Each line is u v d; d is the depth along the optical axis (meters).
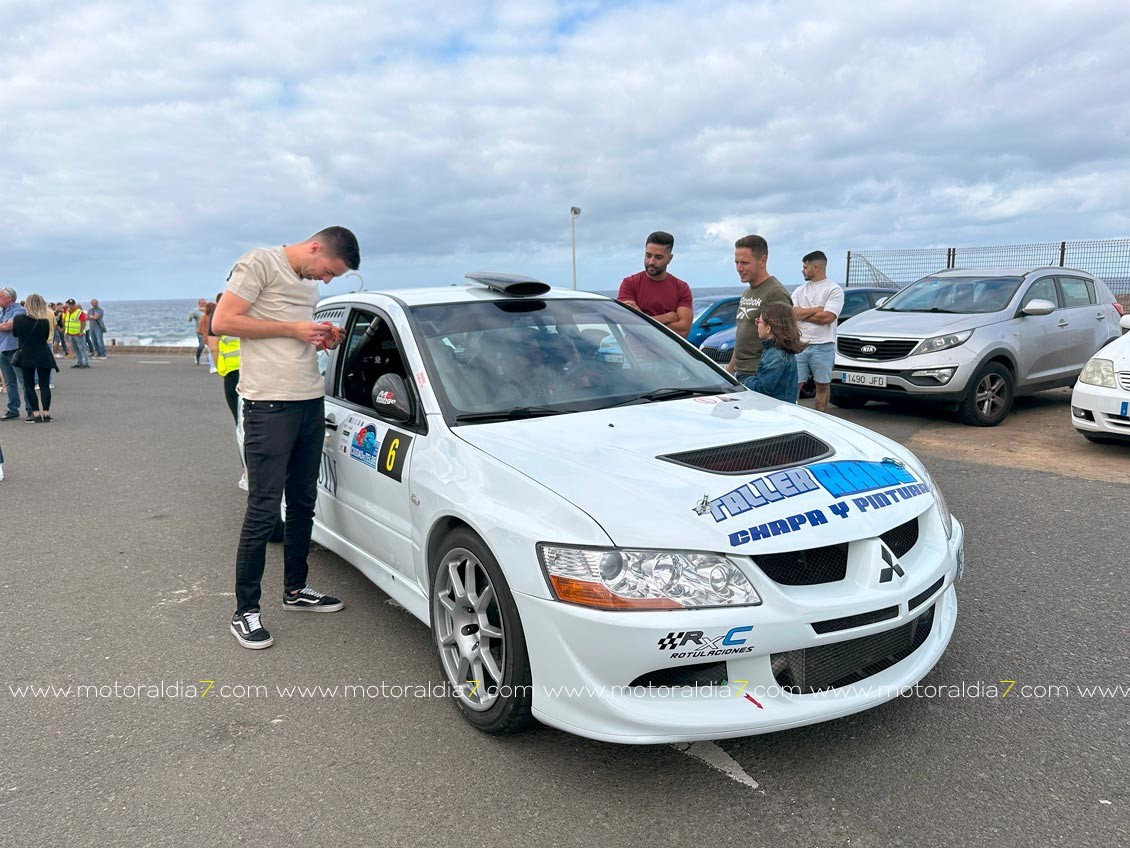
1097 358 6.96
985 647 3.43
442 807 2.50
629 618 2.37
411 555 3.39
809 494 2.65
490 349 3.74
